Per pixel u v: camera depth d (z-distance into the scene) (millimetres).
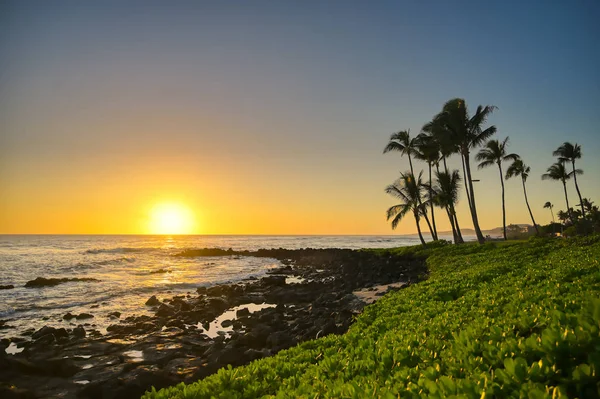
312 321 18922
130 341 17328
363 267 42438
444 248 37969
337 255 62438
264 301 27672
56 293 30641
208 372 12047
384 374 4719
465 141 39062
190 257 75438
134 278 40344
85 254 72750
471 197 38625
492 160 48594
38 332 18219
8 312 23859
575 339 3305
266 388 5477
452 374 3723
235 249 106375
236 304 26938
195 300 27734
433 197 45344
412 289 14328
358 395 3680
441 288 12539
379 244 137375
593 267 9164
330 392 4086
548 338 3436
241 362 12758
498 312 6902
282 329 18750
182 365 13641
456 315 7574
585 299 5152
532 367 3037
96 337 18203
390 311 10836
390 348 5875
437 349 5086
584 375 2789
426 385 3330
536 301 6602
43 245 107312
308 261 63531
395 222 45125
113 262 57500
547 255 20094
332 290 29906
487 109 37812
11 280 37625
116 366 13633
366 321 10570
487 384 3025
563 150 54469
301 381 5406
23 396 10844
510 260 21188
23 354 15320
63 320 21906
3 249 84312
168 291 32656
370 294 24219
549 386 2914
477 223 38094
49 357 14898
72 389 11688
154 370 12453
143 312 24234
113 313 23156
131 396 10758
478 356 4043
